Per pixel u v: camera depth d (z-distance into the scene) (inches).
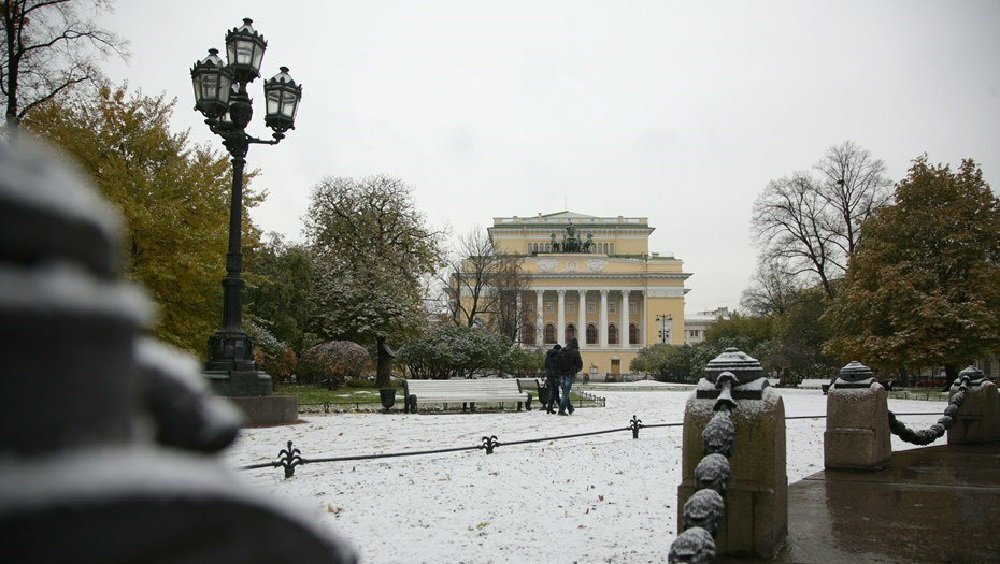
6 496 20.8
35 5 793.6
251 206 849.5
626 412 800.3
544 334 3745.1
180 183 751.1
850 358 1398.9
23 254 23.8
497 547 209.0
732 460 191.2
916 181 1381.6
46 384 24.0
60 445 24.5
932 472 334.0
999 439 465.4
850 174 1652.3
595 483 317.4
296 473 339.9
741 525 185.8
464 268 2433.6
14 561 21.0
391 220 1724.9
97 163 737.0
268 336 1189.7
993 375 1879.9
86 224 25.3
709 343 2608.3
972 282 1294.3
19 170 24.2
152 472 24.3
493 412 788.0
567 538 219.6
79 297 24.1
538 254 3757.4
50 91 821.2
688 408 200.4
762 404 192.5
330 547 31.6
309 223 1760.6
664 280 3622.0
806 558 183.6
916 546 195.6
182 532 24.4
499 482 319.0
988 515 235.3
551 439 477.4
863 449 335.6
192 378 34.1
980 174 1358.3
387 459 388.8
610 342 3772.1
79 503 21.6
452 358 1112.8
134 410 28.4
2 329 22.8
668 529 231.3
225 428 34.6
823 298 1781.5
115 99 773.3
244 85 560.1
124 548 22.8
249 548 27.1
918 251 1342.3
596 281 3651.6
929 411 817.5
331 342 1254.9
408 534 224.5
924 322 1272.1
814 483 301.7
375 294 1414.9
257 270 1438.2
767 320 2635.3
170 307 747.4
